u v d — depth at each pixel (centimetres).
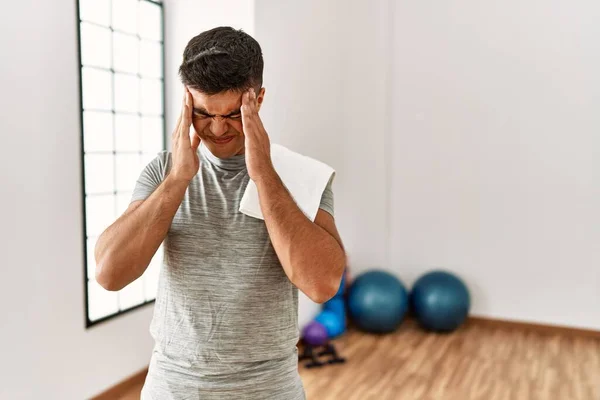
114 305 324
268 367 116
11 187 251
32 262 263
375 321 420
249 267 115
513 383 338
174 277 117
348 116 483
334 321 416
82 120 288
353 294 431
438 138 464
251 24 335
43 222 268
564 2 423
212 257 116
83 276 292
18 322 258
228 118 111
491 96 448
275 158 125
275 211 110
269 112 358
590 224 429
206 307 114
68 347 285
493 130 449
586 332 432
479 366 366
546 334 439
